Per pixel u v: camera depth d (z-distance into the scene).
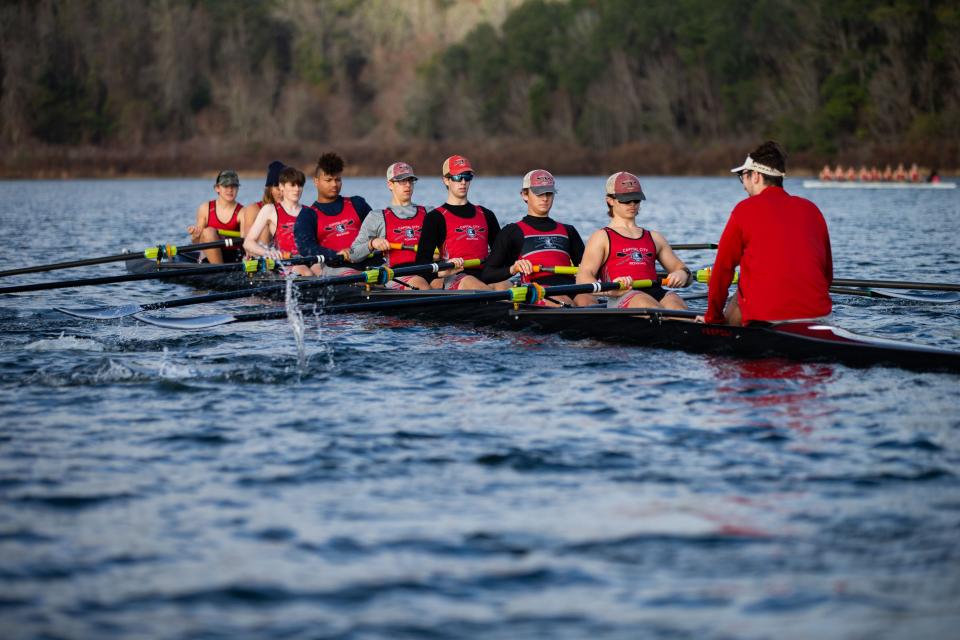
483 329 35.25
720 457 20.22
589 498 18.11
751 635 13.42
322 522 17.11
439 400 25.00
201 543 16.28
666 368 28.02
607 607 14.20
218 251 52.03
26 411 23.97
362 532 16.70
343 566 15.47
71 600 14.41
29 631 13.58
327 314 39.03
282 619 13.93
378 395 25.53
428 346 32.00
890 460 19.81
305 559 15.70
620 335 31.72
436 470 19.69
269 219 46.00
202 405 24.56
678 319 30.47
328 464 20.05
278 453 20.75
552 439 21.58
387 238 41.06
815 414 23.02
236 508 17.73
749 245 28.33
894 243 72.81
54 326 36.47
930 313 37.94
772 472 19.30
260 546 16.16
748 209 28.23
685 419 22.91
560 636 13.46
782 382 25.92
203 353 30.86
